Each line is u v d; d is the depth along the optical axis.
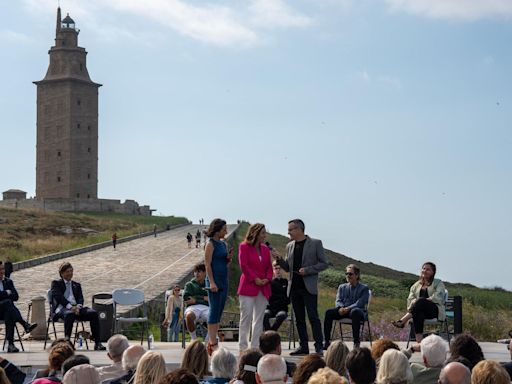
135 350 11.28
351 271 17.89
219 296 16.48
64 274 18.97
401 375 9.66
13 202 142.50
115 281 52.97
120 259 71.12
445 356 11.36
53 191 146.12
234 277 71.94
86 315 18.66
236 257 83.69
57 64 147.38
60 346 11.41
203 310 18.45
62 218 109.56
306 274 16.94
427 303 17.75
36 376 11.61
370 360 9.46
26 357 17.19
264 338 11.82
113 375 11.60
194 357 10.64
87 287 49.25
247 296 16.52
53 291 18.77
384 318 32.75
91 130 148.25
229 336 21.08
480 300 49.69
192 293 18.97
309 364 9.77
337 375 7.77
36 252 74.81
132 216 139.00
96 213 139.38
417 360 16.44
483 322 31.81
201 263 19.08
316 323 17.05
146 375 9.50
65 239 92.06
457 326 20.00
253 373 10.33
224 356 10.64
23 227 97.75
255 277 16.42
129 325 32.97
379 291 63.81
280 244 112.31
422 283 18.14
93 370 9.27
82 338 21.08
